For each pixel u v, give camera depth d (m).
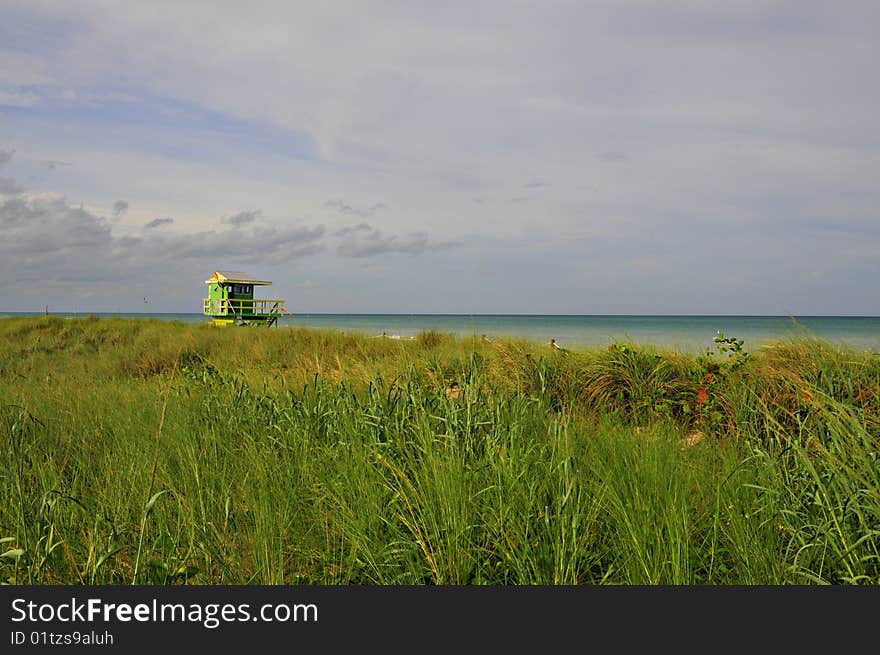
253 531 3.82
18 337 20.34
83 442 5.39
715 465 4.41
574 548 3.24
